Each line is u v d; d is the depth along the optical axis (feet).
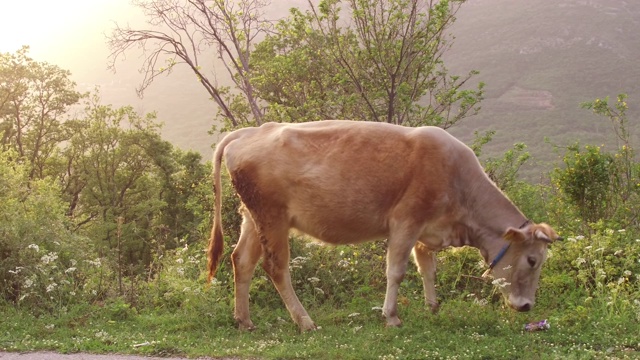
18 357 22.17
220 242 27.55
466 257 30.32
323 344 23.41
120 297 29.45
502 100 613.11
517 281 25.80
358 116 47.75
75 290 29.25
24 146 139.85
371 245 34.06
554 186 40.83
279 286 26.35
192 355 22.41
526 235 25.31
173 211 119.65
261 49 67.77
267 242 26.16
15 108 135.54
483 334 24.35
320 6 46.83
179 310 28.71
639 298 26.58
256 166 25.98
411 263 31.91
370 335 23.94
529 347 22.44
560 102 597.93
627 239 31.65
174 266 32.71
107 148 136.26
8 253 29.96
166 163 132.46
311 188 25.46
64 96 138.72
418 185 24.95
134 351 22.84
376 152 25.36
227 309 27.99
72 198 137.39
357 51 47.80
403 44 45.21
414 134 25.41
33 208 34.50
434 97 47.01
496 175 41.39
